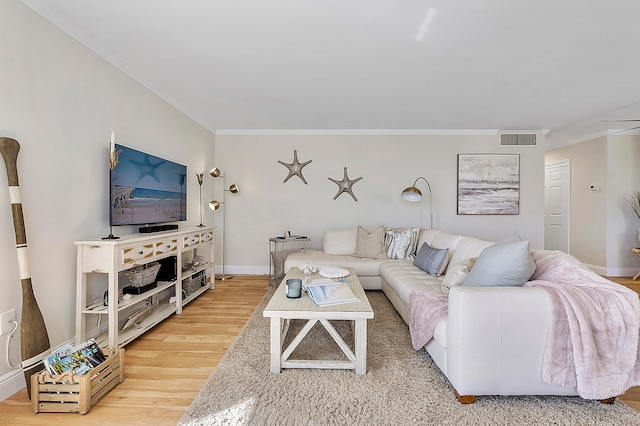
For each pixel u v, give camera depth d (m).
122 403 1.69
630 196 4.98
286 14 2.01
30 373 1.67
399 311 2.94
